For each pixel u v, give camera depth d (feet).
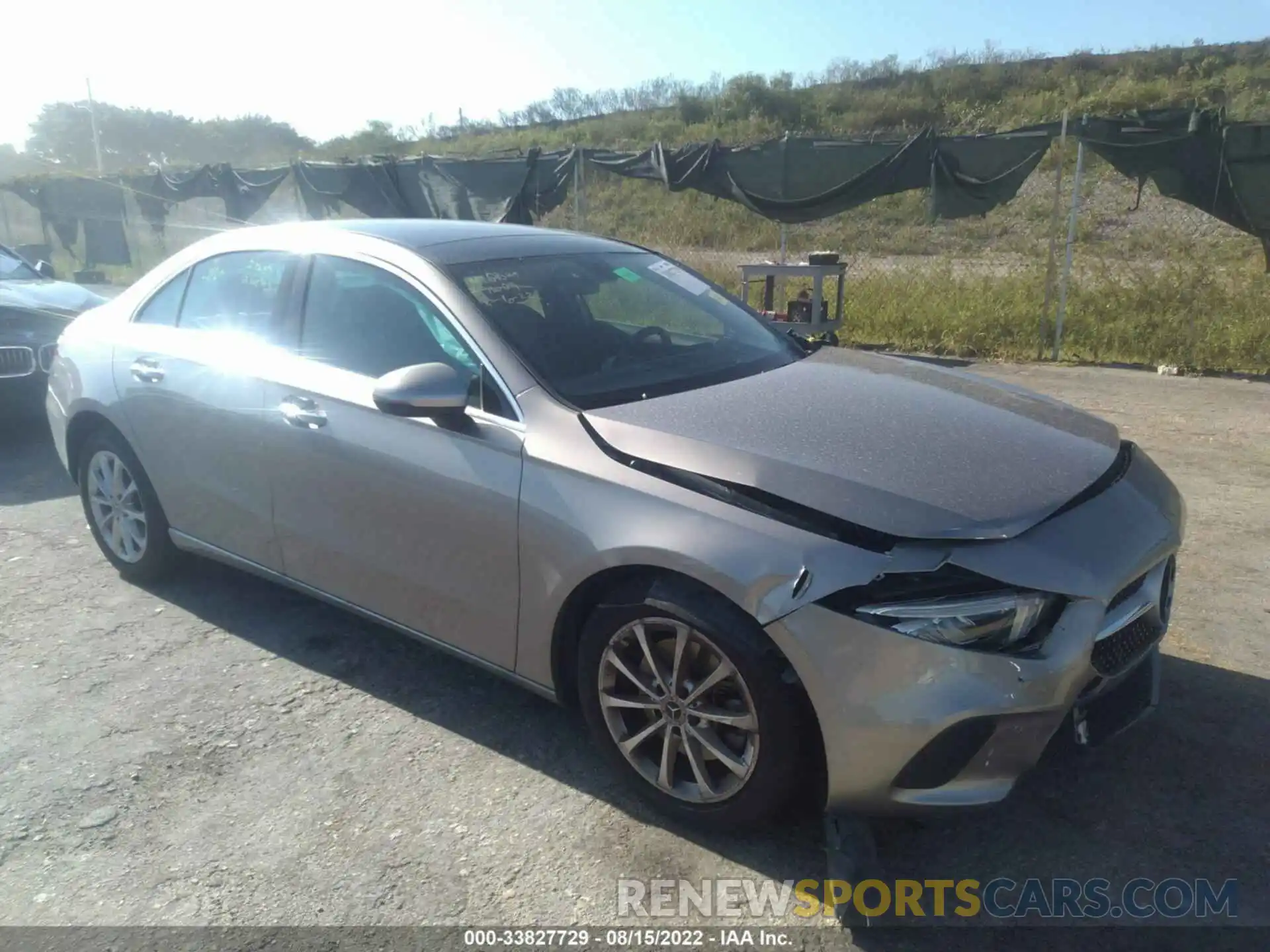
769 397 10.27
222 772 10.25
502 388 10.09
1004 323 32.60
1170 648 12.52
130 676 12.22
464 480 9.95
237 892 8.54
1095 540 8.36
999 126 80.33
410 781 10.08
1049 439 9.74
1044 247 49.98
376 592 11.29
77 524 17.67
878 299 35.40
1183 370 28.71
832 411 9.89
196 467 12.93
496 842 9.14
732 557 8.20
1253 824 9.30
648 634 8.97
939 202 30.99
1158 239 49.14
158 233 49.21
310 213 42.06
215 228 46.65
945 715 7.63
